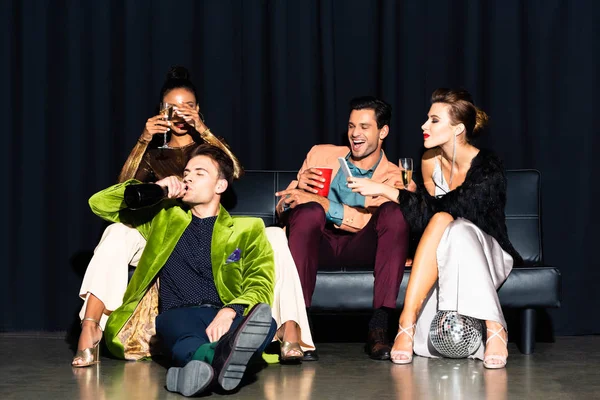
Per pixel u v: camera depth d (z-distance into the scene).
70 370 3.21
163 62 4.28
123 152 4.27
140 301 3.37
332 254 3.68
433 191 3.79
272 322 2.86
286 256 3.32
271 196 4.04
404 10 4.25
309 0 4.25
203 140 3.80
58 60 4.28
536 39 4.23
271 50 4.25
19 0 4.27
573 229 4.23
